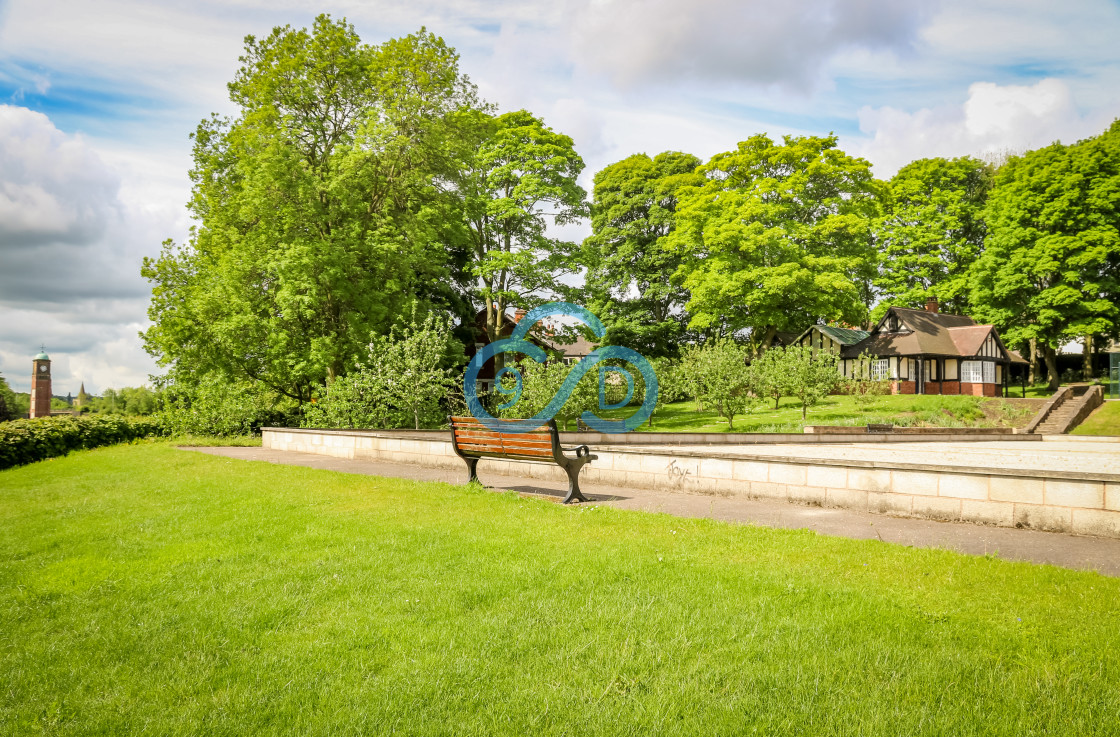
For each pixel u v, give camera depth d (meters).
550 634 3.87
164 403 26.41
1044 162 45.50
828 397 40.22
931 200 55.97
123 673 3.59
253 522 7.29
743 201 44.62
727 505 8.09
